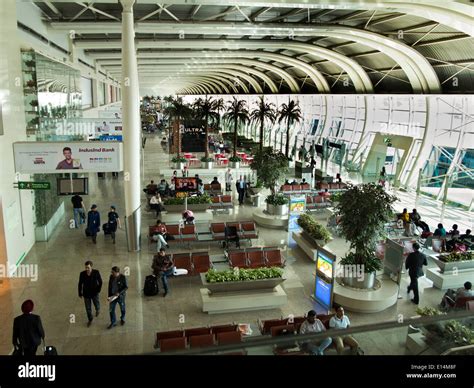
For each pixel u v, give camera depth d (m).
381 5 14.73
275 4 15.69
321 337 3.99
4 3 12.57
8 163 12.69
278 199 18.98
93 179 28.12
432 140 24.16
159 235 14.58
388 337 5.12
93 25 20.62
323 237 14.47
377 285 11.69
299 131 46.88
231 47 28.64
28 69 14.99
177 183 22.20
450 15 14.30
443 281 12.31
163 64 45.53
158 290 11.88
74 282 12.39
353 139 34.62
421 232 16.91
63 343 9.20
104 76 45.47
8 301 11.17
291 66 37.94
